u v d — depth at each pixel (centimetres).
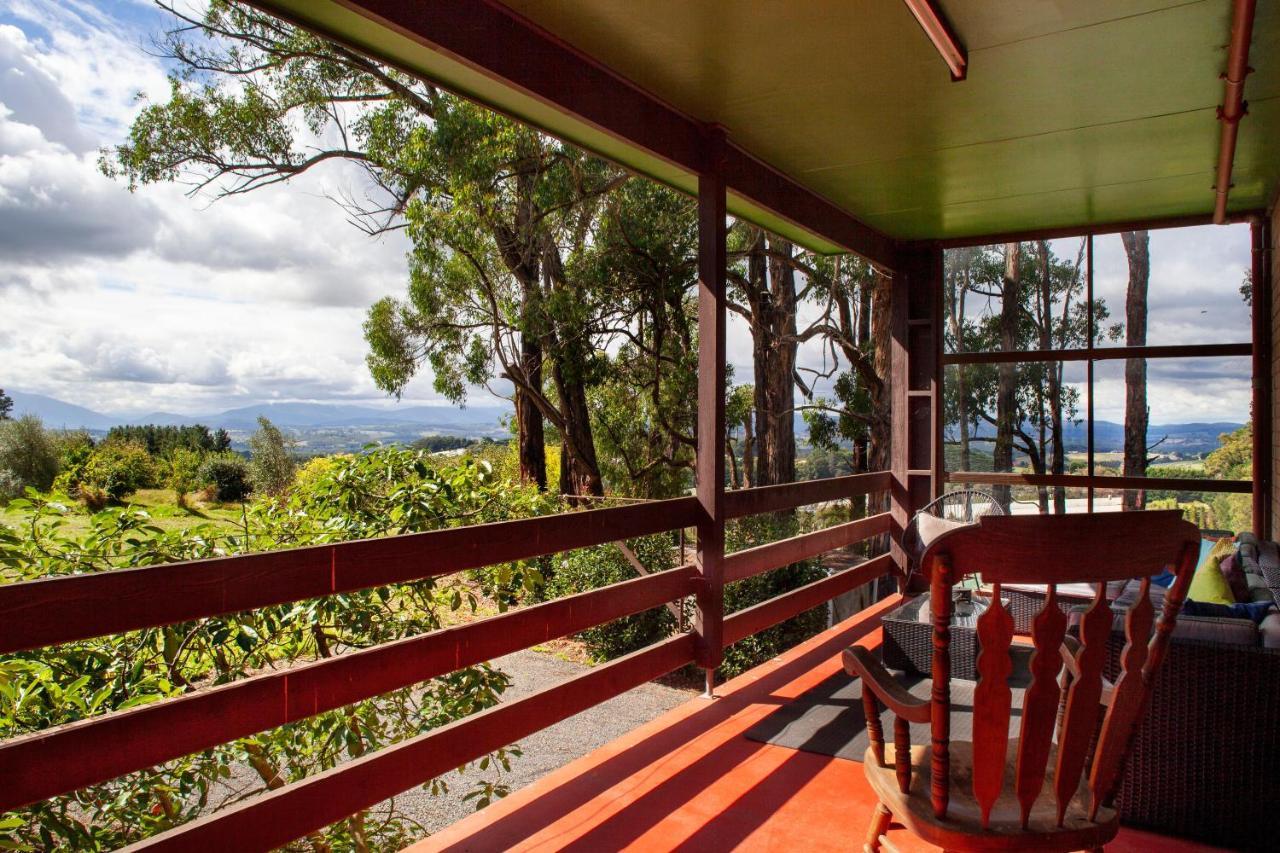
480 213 1132
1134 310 585
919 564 152
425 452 475
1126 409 589
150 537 340
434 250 1164
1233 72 305
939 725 156
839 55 305
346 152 1324
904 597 605
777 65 312
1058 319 612
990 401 631
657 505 350
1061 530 148
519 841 240
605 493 1402
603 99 314
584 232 1243
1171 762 240
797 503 474
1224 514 555
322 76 1288
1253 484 544
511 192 1216
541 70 282
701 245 378
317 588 210
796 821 254
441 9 243
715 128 374
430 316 1223
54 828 268
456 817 638
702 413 379
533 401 1330
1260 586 332
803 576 991
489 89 293
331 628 388
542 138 1174
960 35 292
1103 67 321
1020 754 152
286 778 384
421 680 239
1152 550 154
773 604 445
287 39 1245
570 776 289
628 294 1241
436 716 415
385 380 1240
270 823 199
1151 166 448
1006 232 605
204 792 325
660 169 398
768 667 427
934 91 342
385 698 415
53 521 321
